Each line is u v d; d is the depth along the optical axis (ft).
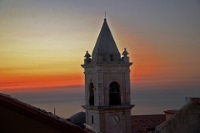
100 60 104.88
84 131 19.36
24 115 18.17
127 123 105.50
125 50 109.29
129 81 108.78
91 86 110.11
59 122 18.63
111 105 104.78
